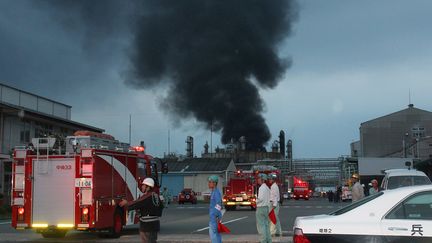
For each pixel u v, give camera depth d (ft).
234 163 239.50
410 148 259.19
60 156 51.62
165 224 73.67
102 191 51.90
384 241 22.48
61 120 142.41
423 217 22.66
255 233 58.49
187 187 223.10
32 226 51.44
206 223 75.56
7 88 138.10
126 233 59.88
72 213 50.67
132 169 57.98
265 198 44.78
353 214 23.52
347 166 263.29
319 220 23.82
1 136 122.31
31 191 51.96
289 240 48.78
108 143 55.31
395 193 23.52
